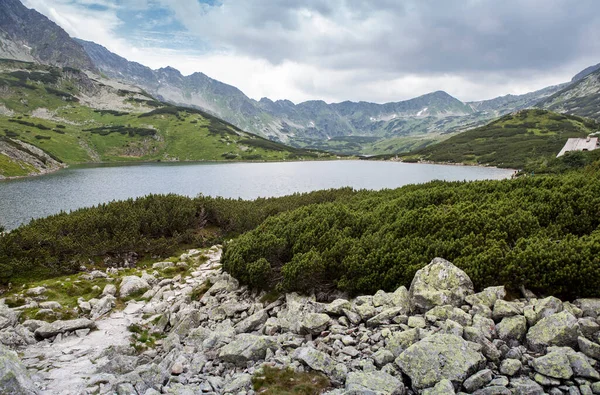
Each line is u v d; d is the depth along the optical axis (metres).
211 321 12.31
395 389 6.11
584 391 5.65
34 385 7.80
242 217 30.22
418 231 14.38
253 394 6.75
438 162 187.75
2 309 13.34
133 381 7.67
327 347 8.01
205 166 173.00
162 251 24.06
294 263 13.16
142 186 90.69
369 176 118.75
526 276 9.57
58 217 28.30
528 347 7.10
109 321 13.83
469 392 6.04
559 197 14.53
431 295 9.07
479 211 14.77
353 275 12.52
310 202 35.28
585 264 9.08
